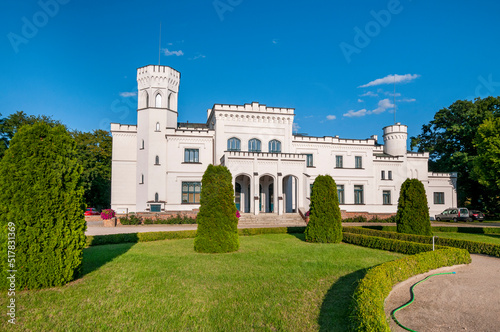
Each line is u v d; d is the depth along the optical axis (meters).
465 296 9.60
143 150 38.34
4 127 39.59
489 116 44.59
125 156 39.91
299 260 14.02
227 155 34.88
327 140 42.94
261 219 33.75
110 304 8.59
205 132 39.25
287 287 10.06
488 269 13.30
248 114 39.56
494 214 48.62
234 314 7.96
